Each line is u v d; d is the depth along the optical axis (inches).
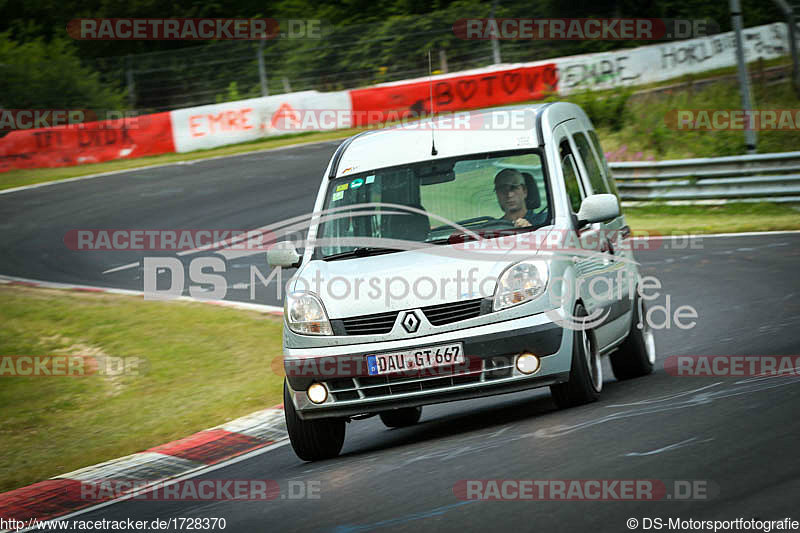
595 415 855.1
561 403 922.1
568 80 4077.3
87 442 1183.6
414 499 672.4
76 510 896.3
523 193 965.2
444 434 940.0
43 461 1125.7
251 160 3661.4
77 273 2386.8
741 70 2950.3
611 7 4822.8
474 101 4033.0
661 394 929.5
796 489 563.8
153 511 819.4
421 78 4212.6
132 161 3919.8
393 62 4702.3
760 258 1971.0
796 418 732.0
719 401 844.6
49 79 4500.5
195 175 3476.9
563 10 4783.5
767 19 4817.9
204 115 4067.4
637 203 2874.0
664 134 3341.5
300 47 4682.6
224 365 1503.4
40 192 3410.4
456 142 1026.7
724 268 1918.1
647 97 3841.0
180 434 1160.8
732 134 3334.2
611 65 4111.7
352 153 1063.6
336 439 942.4
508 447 786.8
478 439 851.4
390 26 4753.9
